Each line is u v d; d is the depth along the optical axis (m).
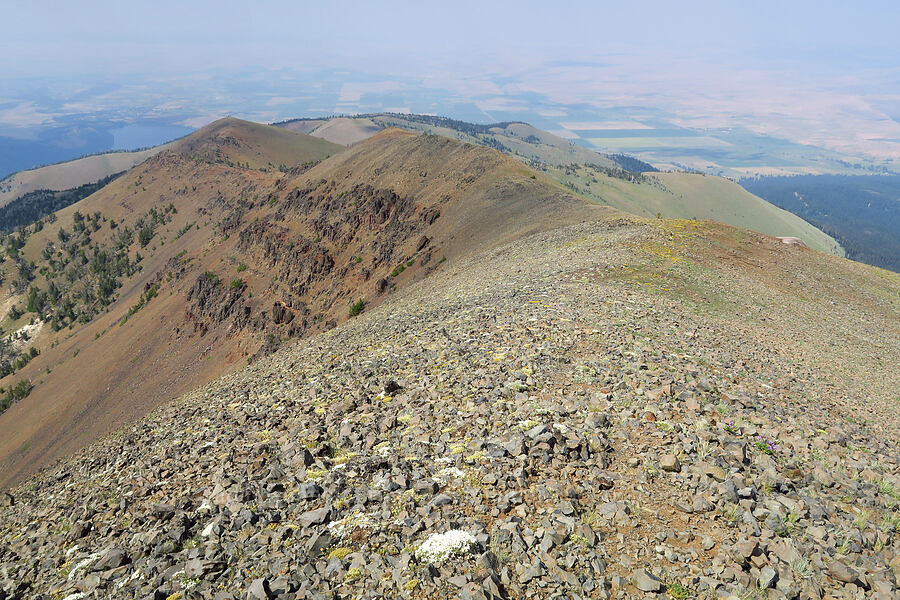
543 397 16.55
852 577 8.74
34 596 11.37
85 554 12.78
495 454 12.88
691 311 35.12
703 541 9.73
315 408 20.45
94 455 26.70
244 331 135.88
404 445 14.79
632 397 16.39
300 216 163.38
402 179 140.38
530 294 35.41
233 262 173.75
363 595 8.91
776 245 66.81
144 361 156.88
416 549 9.81
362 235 133.25
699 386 17.94
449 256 94.62
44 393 170.62
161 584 10.29
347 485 12.89
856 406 23.75
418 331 31.67
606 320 26.78
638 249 51.06
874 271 67.31
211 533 11.78
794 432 15.66
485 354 22.19
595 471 11.95
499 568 9.21
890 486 12.28
